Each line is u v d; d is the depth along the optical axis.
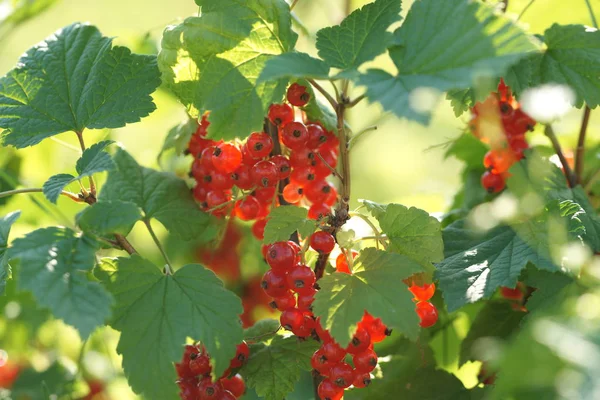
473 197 1.02
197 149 0.97
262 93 0.91
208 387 0.92
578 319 0.85
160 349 0.90
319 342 0.93
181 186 0.98
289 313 0.91
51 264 0.88
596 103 0.94
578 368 0.84
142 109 0.94
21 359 1.08
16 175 1.10
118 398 1.09
